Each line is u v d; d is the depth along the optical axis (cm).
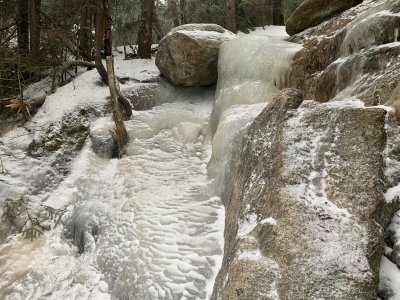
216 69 862
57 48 1035
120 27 1537
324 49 596
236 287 256
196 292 384
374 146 279
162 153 712
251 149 400
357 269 226
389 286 229
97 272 483
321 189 278
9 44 1093
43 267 544
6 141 797
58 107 834
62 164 740
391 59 414
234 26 1424
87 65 991
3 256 577
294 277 232
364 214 251
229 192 483
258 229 286
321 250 237
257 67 727
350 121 301
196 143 733
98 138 739
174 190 579
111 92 727
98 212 578
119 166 690
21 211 645
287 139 320
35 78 1037
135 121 788
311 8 805
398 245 240
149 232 489
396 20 458
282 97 371
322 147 304
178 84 894
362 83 428
